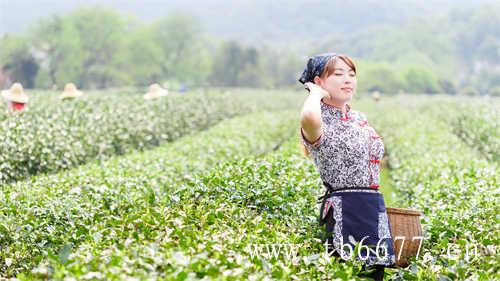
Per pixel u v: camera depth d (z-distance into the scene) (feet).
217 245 13.62
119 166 34.76
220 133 58.95
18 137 39.50
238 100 124.36
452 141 61.11
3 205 22.89
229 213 17.37
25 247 19.38
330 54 15.88
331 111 15.61
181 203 18.31
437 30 592.19
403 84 362.74
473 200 22.41
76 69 283.79
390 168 59.11
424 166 42.88
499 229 18.04
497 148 59.77
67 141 45.09
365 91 352.69
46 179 30.50
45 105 59.93
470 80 517.14
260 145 57.06
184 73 307.58
